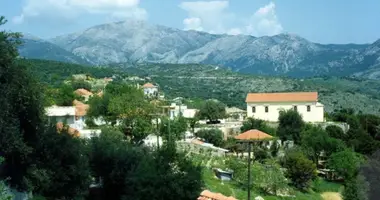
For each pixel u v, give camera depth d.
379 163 58.44
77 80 143.00
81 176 30.73
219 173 51.50
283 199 49.75
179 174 30.12
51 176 28.52
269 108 91.38
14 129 25.09
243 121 92.75
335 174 66.56
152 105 69.31
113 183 35.47
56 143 29.67
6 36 26.69
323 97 182.12
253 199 44.19
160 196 29.45
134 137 62.69
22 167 26.89
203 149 62.06
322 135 73.62
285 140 81.00
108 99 74.81
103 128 56.72
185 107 113.06
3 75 25.34
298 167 58.16
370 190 49.62
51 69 167.75
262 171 52.47
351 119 92.75
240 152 72.12
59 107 71.69
